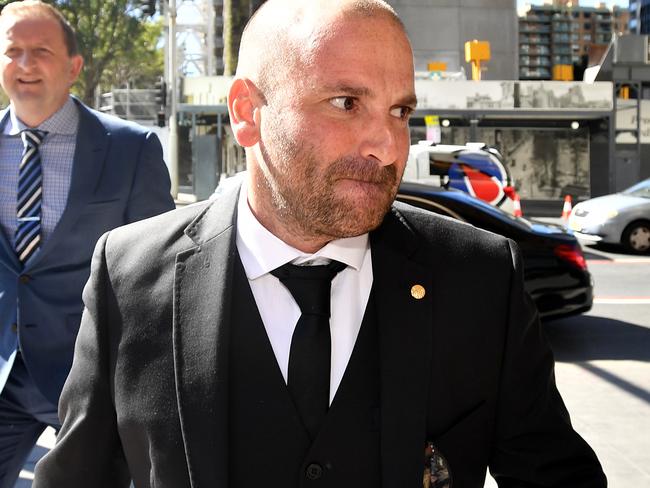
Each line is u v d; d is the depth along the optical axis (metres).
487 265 1.27
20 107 2.39
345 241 1.23
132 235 1.34
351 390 1.19
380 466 1.17
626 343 6.49
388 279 1.24
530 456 1.25
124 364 1.24
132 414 1.22
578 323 7.30
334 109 1.07
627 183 26.59
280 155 1.11
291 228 1.19
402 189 6.46
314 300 1.21
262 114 1.14
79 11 34.56
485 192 11.13
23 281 2.34
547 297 6.36
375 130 1.08
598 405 4.79
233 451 1.17
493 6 38.12
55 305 2.35
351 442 1.17
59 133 2.42
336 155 1.07
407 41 1.11
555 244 6.41
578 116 25.58
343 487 1.17
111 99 31.50
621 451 3.99
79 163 2.39
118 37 35.47
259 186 1.21
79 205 2.36
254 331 1.21
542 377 1.29
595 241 12.34
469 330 1.23
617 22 100.38
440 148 11.21
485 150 11.25
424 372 1.19
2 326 2.35
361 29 1.07
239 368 1.19
